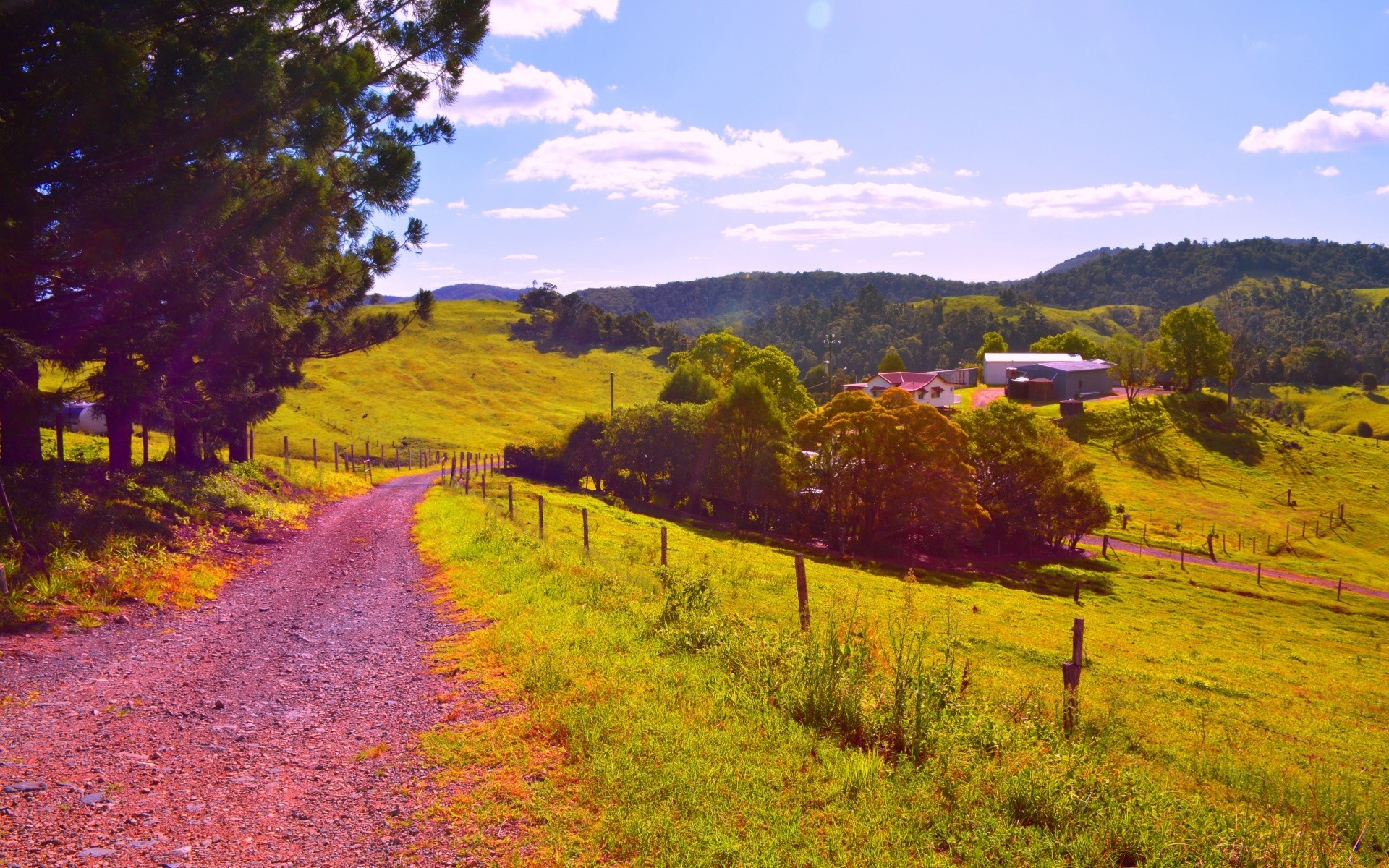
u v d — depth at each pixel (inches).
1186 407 4343.0
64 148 538.3
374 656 428.1
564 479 3152.1
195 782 258.4
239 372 943.7
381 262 893.8
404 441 4119.1
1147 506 3240.7
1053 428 2778.1
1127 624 1450.5
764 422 2417.6
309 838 219.5
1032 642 971.3
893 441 2126.0
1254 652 1302.9
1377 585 2347.4
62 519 593.3
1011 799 246.2
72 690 351.3
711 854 200.7
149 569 580.1
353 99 698.2
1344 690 994.1
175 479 922.1
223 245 649.0
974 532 2186.3
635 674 356.5
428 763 271.0
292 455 3533.5
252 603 572.7
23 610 448.5
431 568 732.0
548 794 240.1
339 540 913.5
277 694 361.4
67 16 528.4
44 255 567.8
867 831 218.7
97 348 684.1
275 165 710.5
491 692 347.3
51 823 221.9
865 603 978.7
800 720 314.0
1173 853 224.1
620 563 811.4
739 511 2488.9
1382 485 3513.8
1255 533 2945.4
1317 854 243.3
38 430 734.5
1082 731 362.3
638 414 2751.0
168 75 547.8
